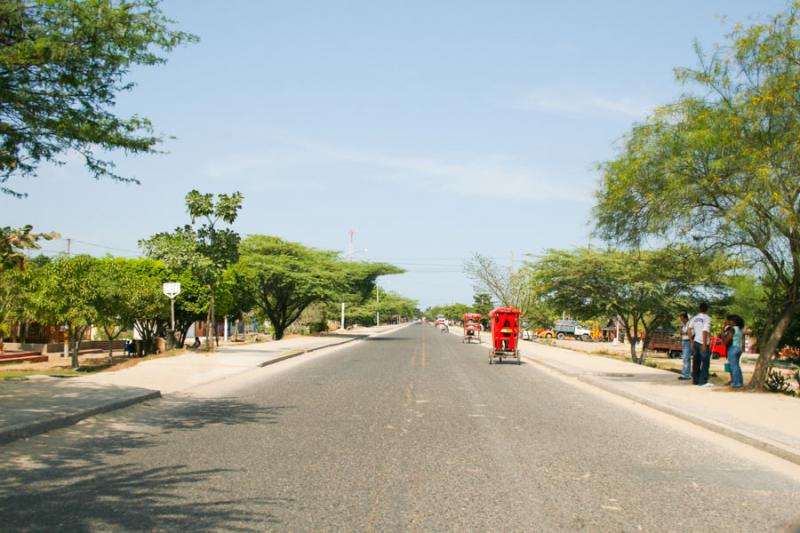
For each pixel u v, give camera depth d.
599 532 5.20
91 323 26.59
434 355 30.22
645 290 29.72
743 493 6.46
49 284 25.70
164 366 20.14
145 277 29.58
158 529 5.05
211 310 28.27
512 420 10.87
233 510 5.58
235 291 39.62
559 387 16.72
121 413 10.95
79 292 25.77
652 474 7.21
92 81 9.63
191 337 56.81
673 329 40.34
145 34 9.67
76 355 26.83
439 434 9.38
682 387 15.72
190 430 9.51
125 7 9.57
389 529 5.16
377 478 6.78
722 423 10.12
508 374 20.30
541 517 5.54
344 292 54.34
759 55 13.96
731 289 30.09
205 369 19.47
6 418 9.26
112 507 5.60
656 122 15.41
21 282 28.05
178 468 7.11
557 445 8.76
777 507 5.98
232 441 8.68
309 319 68.56
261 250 51.25
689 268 17.12
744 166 13.51
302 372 20.09
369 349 35.38
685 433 9.95
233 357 24.77
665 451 8.52
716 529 5.32
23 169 9.99
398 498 6.04
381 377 18.48
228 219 26.34
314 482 6.58
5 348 35.03
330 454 7.92
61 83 9.41
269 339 54.75
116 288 26.72
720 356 44.12
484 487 6.49
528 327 62.78
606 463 7.72
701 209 15.11
